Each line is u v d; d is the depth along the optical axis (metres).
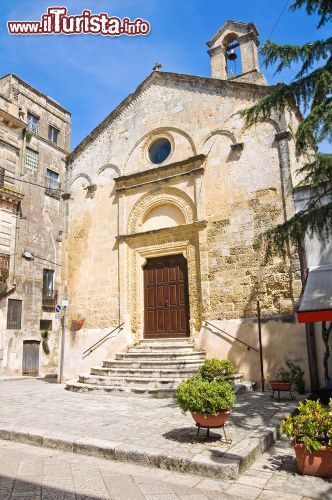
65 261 17.12
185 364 12.12
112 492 4.91
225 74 16.09
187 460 5.57
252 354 12.05
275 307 11.98
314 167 8.36
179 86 15.62
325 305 9.30
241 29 15.87
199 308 13.60
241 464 5.50
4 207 25.75
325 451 5.35
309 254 11.73
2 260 24.97
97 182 17.12
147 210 15.48
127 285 15.31
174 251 14.60
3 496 4.77
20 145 28.03
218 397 6.37
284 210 12.37
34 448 6.85
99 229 16.55
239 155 13.57
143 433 7.07
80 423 7.95
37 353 27.44
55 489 5.00
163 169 15.16
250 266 12.66
